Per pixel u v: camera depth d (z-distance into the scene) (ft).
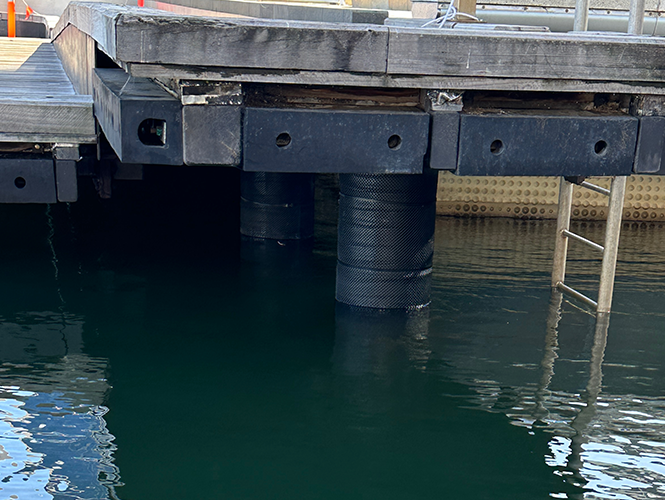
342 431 15.11
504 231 30.63
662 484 13.65
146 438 14.64
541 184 32.50
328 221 31.53
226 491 12.92
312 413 15.76
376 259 21.09
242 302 22.03
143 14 10.93
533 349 19.31
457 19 18.28
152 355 18.38
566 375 17.90
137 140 11.23
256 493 12.93
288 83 11.52
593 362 18.65
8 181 15.76
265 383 17.04
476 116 11.71
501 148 11.92
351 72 11.31
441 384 17.24
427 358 18.56
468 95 12.43
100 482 13.10
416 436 15.02
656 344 19.89
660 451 14.80
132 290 22.80
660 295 23.59
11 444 14.24
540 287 24.04
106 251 26.55
